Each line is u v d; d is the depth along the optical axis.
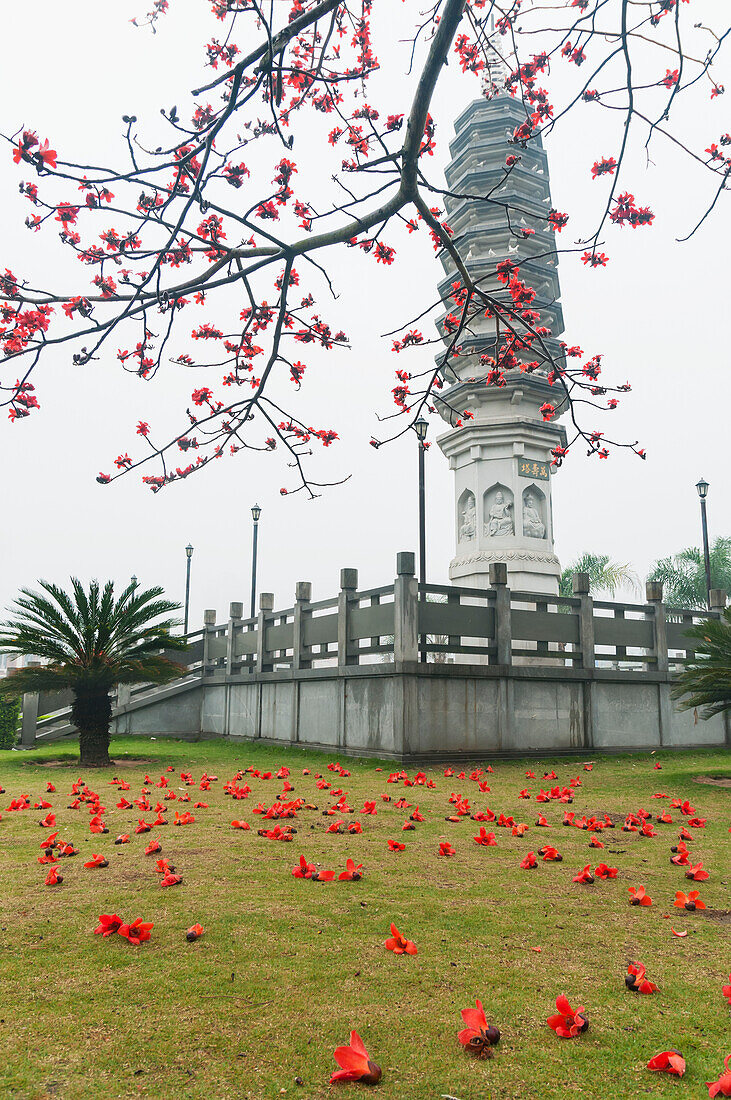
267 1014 2.60
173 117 3.12
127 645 11.33
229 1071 2.22
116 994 2.75
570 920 3.69
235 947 3.25
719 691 9.52
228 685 16.58
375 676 11.34
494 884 4.39
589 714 12.66
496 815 6.77
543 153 18.42
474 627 11.69
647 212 3.87
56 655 10.72
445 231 3.94
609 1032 2.48
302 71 3.39
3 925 3.52
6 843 5.45
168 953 3.17
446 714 11.12
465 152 18.92
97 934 3.40
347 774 9.90
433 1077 2.20
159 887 4.19
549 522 17.92
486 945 3.32
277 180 4.50
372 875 4.55
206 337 5.41
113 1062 2.26
